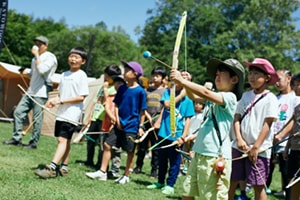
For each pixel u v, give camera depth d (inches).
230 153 123.0
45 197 140.3
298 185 155.6
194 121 247.8
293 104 212.8
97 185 181.3
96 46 1651.1
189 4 1604.3
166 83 265.0
